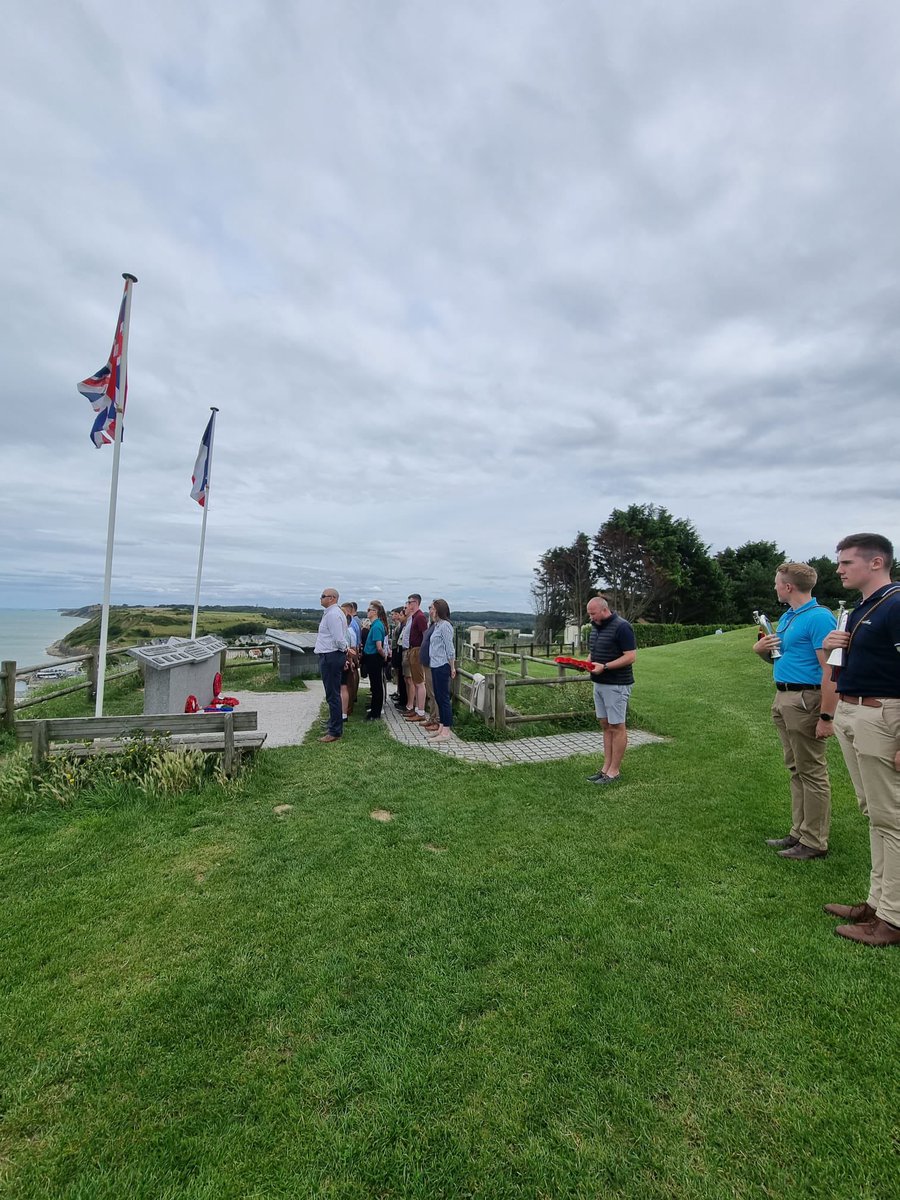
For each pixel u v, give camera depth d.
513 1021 2.32
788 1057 2.12
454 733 7.43
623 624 5.46
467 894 3.36
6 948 2.82
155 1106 1.94
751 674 12.05
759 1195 1.62
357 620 9.23
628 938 2.89
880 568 2.95
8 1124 1.86
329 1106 1.94
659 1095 1.97
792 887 3.42
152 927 3.01
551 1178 1.68
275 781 5.41
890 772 2.83
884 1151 1.75
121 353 7.13
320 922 3.06
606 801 4.97
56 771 4.85
